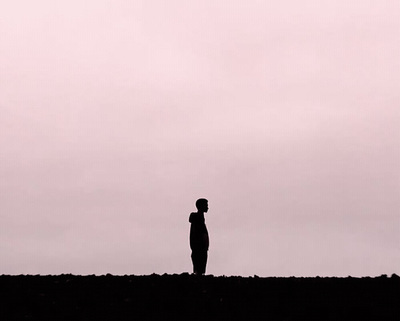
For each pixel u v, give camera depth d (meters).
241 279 16.45
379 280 16.25
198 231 18.95
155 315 14.09
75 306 14.48
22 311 14.19
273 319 13.95
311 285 15.88
